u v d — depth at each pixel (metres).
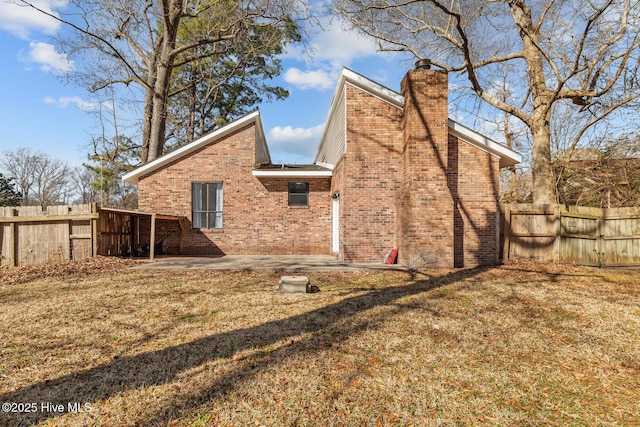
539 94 12.03
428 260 9.33
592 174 12.32
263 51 19.94
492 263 9.84
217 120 22.86
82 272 8.59
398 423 2.60
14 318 4.98
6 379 3.22
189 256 12.62
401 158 10.51
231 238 13.13
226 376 3.26
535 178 12.01
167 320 4.92
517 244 9.88
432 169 9.52
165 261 10.79
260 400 2.87
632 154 11.99
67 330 4.50
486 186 10.03
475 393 3.04
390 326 4.68
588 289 6.85
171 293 6.49
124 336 4.30
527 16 11.92
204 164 13.23
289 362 3.56
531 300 6.03
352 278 7.96
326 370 3.41
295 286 6.55
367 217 10.45
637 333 4.53
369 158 10.52
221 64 23.17
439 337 4.32
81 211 10.35
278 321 4.86
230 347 3.96
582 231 9.77
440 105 9.66
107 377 3.26
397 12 13.19
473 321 4.93
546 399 2.96
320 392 3.01
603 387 3.18
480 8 11.68
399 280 7.73
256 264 10.04
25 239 9.90
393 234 10.47
